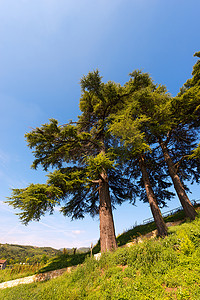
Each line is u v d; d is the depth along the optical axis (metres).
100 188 11.71
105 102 13.40
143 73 11.75
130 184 14.47
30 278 10.81
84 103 14.06
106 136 12.92
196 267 4.75
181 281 4.39
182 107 11.70
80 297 5.31
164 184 15.70
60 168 12.39
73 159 13.83
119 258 7.12
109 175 13.83
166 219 15.84
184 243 5.88
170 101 11.22
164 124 11.11
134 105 10.78
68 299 5.32
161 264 5.53
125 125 8.44
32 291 7.55
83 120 15.05
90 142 13.54
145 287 4.60
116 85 12.81
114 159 10.98
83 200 13.16
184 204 11.89
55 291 6.49
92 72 11.88
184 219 12.56
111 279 5.67
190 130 14.02
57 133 9.57
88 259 8.57
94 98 13.66
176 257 5.64
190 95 10.73
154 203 11.62
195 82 13.78
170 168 13.72
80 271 7.66
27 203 7.15
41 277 10.52
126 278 5.51
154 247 6.71
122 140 9.45
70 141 10.77
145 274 5.28
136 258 6.50
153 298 4.11
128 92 12.77
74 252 16.02
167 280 4.57
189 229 7.46
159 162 15.18
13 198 7.25
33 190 7.43
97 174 9.41
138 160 14.82
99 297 4.94
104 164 8.84
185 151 15.02
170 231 9.41
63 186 9.38
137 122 9.45
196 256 5.30
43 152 10.38
